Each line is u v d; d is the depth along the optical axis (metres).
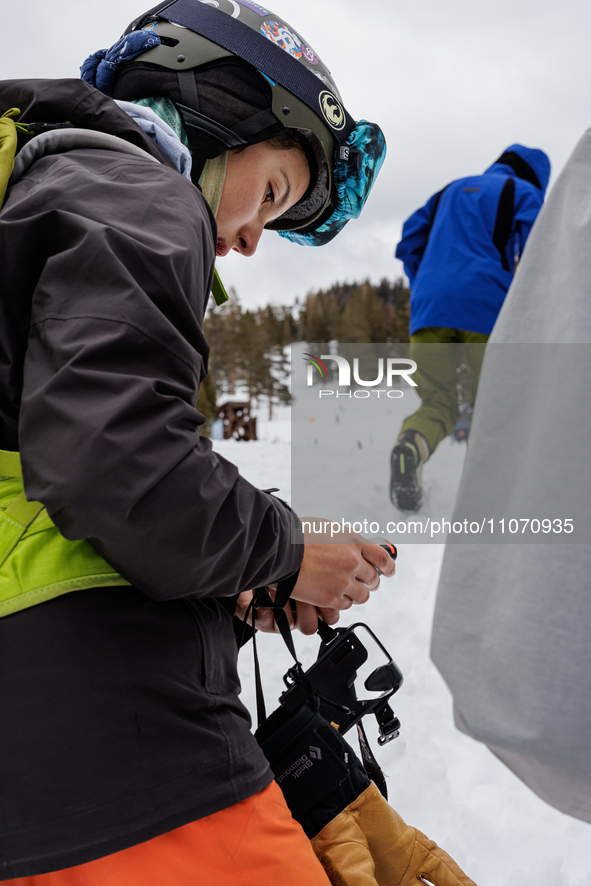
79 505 0.55
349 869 0.93
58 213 0.63
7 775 0.64
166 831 0.66
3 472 0.69
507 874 1.41
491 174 3.21
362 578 0.95
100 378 0.56
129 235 0.62
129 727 0.67
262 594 0.99
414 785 1.67
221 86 0.91
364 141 1.10
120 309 0.58
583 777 0.41
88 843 0.63
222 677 0.80
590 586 0.41
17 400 0.67
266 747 0.99
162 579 0.63
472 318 3.01
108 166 0.70
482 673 0.44
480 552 0.45
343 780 0.99
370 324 63.69
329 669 1.08
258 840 0.71
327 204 1.18
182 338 0.61
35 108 0.78
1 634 0.66
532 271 0.50
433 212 3.38
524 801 1.63
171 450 0.58
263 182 1.01
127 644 0.68
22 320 0.66
